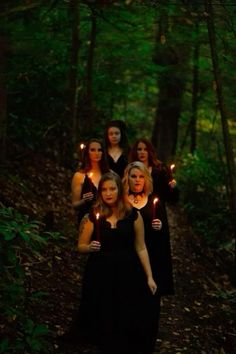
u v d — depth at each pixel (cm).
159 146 1911
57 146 1168
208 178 1384
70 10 991
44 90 1069
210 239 1231
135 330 566
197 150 1673
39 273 699
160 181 748
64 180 1098
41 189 986
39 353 535
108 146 810
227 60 812
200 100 1634
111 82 1423
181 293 848
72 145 1181
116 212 580
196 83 1479
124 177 661
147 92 2150
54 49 1110
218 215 1266
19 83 1030
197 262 1045
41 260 735
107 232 574
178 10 768
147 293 578
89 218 580
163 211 682
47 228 839
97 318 561
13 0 584
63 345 576
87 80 1290
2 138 895
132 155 758
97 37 1300
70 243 859
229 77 990
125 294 566
